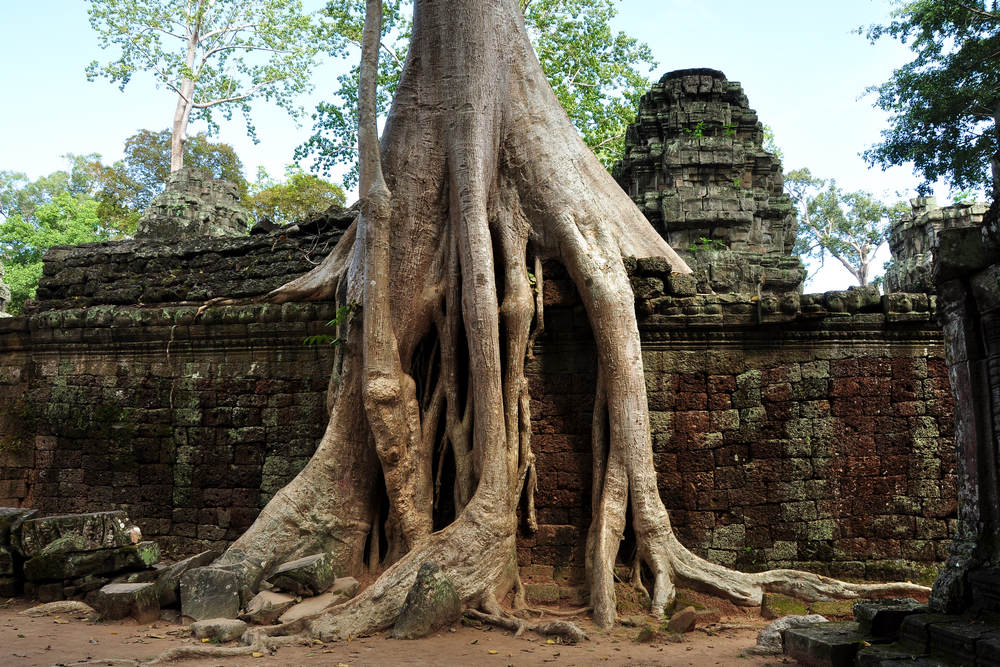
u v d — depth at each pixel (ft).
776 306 26.32
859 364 26.84
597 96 61.82
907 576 25.62
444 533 22.34
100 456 32.94
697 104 47.39
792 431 26.61
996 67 52.80
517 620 20.70
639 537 23.75
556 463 26.55
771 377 26.94
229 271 34.96
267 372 31.22
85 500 32.78
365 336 24.07
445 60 26.63
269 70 79.51
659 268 27.14
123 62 75.66
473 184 25.38
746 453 26.58
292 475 30.12
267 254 34.78
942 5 53.06
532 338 26.43
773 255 40.19
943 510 26.05
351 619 20.39
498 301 26.86
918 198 59.06
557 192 26.81
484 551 22.21
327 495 24.88
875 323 26.71
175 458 31.86
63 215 92.84
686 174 45.70
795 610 22.40
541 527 25.81
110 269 37.19
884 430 26.53
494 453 23.13
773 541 26.03
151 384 32.81
